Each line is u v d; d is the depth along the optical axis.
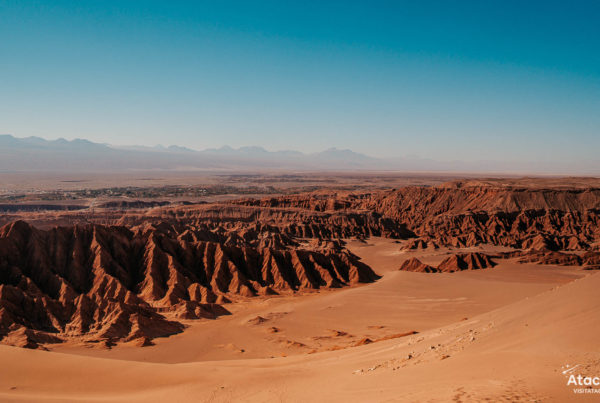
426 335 47.19
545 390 19.70
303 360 50.03
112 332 72.00
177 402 34.41
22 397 34.41
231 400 33.91
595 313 28.56
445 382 24.72
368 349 49.94
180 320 84.94
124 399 35.38
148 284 102.88
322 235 195.62
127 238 116.81
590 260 141.00
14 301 75.12
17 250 97.12
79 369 41.78
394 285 112.56
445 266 141.75
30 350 44.88
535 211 198.62
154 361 61.62
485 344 31.23
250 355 64.50
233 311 93.81
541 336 28.23
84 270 101.25
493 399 19.27
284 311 92.00
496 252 156.88
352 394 28.39
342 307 94.12
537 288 101.56
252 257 124.88
